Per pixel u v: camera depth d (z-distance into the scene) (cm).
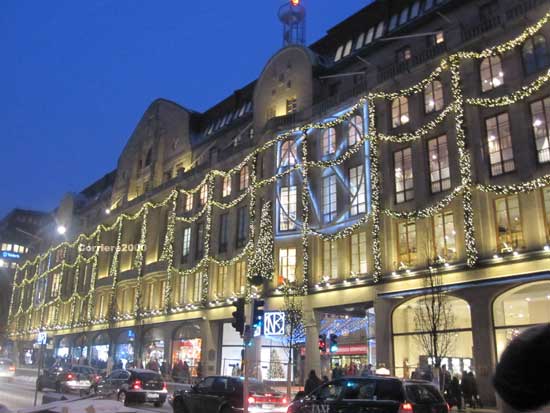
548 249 2183
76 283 6500
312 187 3459
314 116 3528
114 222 5953
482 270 2398
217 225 4281
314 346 3177
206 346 4019
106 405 799
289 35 4516
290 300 3216
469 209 2491
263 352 3475
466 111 2623
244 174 4100
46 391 3119
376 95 3083
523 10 2470
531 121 2389
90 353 5916
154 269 4931
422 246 2709
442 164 2727
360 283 2964
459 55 2681
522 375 169
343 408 1284
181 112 5391
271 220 3594
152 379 2444
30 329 7750
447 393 2195
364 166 3114
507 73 2500
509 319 2388
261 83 4091
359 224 3039
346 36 3869
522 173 2348
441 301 2455
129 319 5169
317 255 3334
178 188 4847
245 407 1513
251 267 3641
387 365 2681
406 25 3291
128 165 6128
